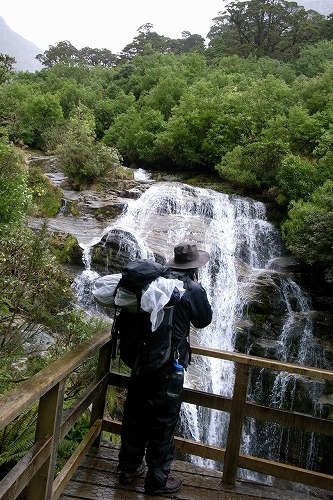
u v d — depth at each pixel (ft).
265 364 9.30
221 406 9.80
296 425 9.46
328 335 34.27
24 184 26.27
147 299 7.82
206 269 37.91
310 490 23.35
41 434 6.95
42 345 17.07
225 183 57.77
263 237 46.06
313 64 113.91
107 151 50.90
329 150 47.57
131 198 47.75
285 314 35.22
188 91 79.87
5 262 16.02
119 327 8.50
